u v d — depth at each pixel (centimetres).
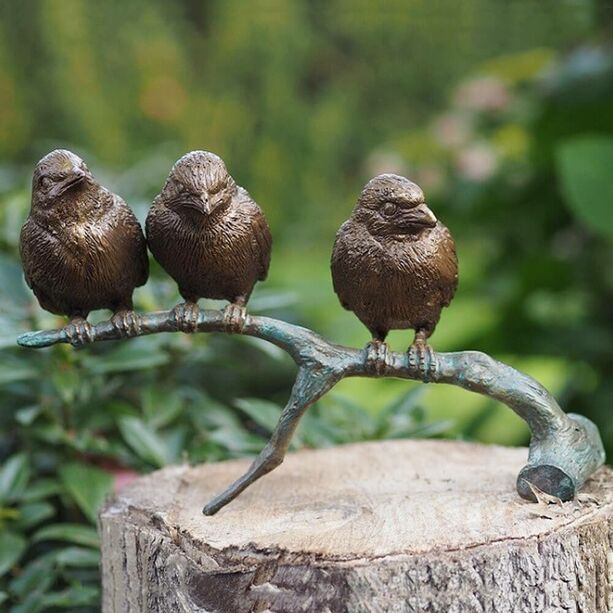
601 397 488
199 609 217
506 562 212
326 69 945
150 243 235
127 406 331
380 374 242
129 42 831
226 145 841
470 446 295
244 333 243
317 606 208
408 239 230
